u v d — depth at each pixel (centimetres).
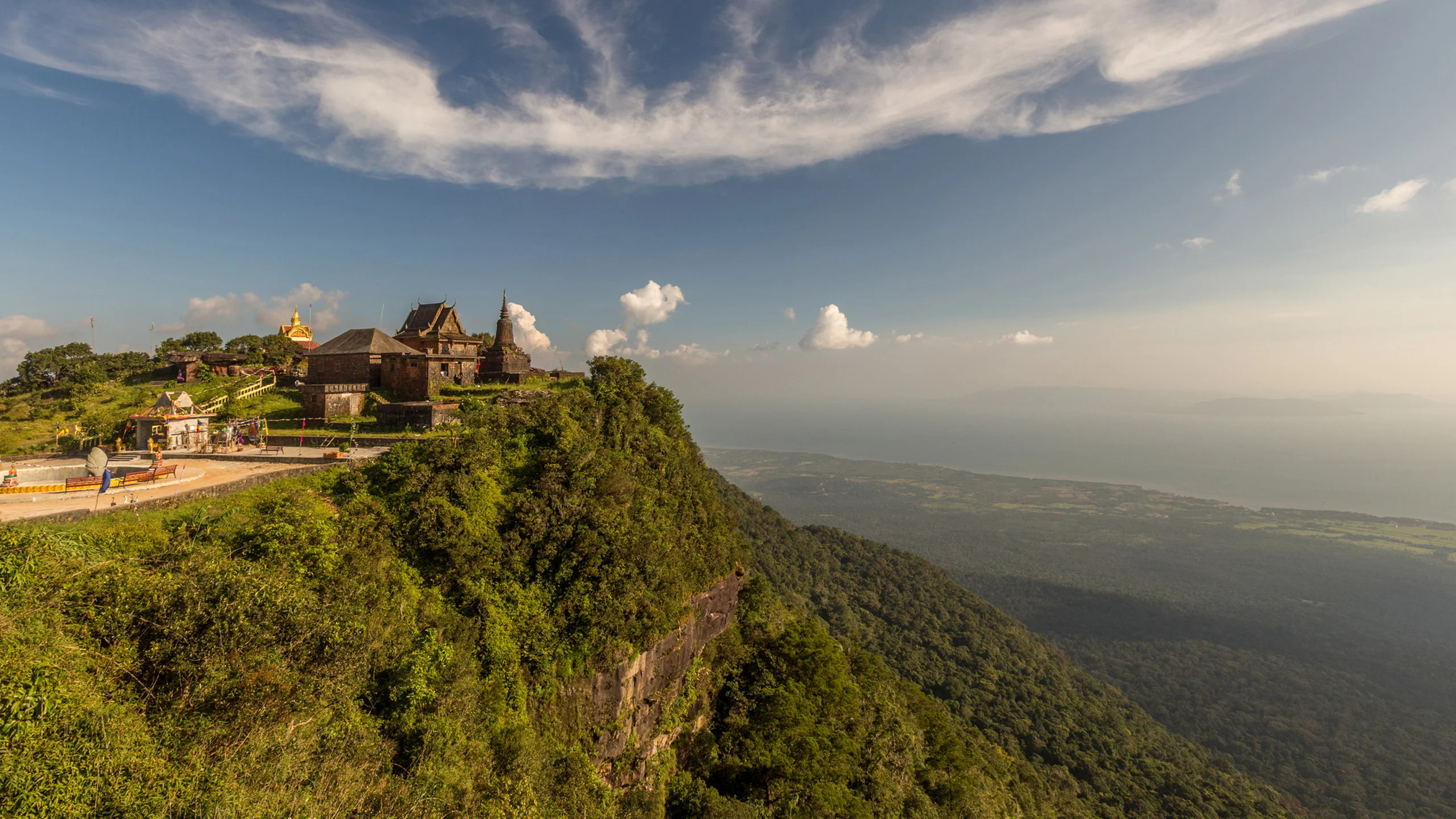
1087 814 8250
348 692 2027
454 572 2906
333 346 6062
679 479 4759
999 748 9012
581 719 3183
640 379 5462
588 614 3269
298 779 1648
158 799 1305
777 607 6581
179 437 4369
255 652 1717
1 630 1259
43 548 1617
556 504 3434
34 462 3903
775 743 4147
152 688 1544
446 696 2333
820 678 4875
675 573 3984
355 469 3108
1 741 1145
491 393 5903
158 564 1870
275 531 2239
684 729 4184
